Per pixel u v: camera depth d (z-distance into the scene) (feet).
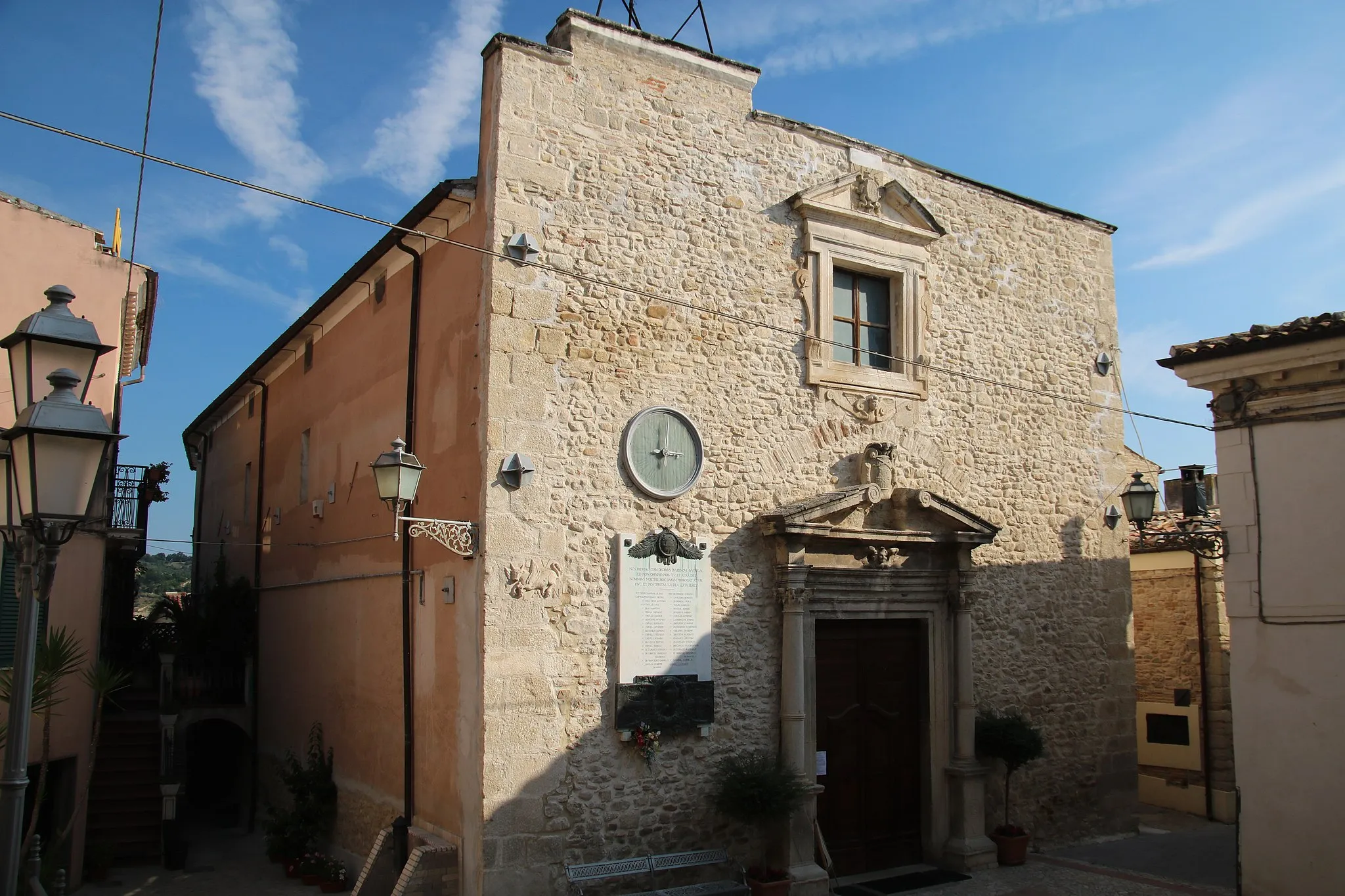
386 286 35.83
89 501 15.90
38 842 18.85
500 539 26.53
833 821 32.30
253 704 47.55
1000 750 34.50
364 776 33.81
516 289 27.78
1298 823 26.50
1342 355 26.30
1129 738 40.06
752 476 31.55
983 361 38.40
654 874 27.20
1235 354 28.25
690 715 28.86
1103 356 42.14
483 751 25.54
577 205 29.22
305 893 33.47
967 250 38.68
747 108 33.30
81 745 33.63
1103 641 39.96
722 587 30.37
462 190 28.96
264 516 49.42
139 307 41.04
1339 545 26.45
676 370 30.42
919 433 35.99
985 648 36.58
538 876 25.79
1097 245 43.21
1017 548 38.09
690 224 31.40
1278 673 27.32
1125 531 41.57
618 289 29.60
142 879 35.65
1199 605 46.42
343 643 36.78
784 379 32.78
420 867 25.75
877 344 36.29
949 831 34.04
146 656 51.80
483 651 25.95
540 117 28.94
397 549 32.45
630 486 28.99
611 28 30.63
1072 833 37.73
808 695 31.45
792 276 33.53
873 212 35.58
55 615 32.58
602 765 27.35
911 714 34.88
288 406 47.16
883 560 33.42
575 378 28.48
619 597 28.12
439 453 29.99
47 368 16.33
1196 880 32.37
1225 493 28.99
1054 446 39.99
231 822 48.08
